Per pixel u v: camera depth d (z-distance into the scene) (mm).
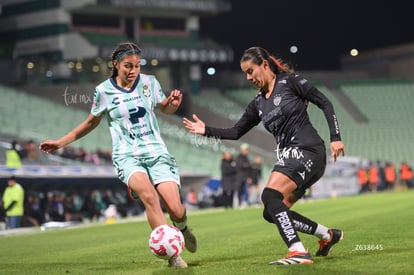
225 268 14375
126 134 14750
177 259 14617
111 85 14797
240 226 29203
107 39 83812
